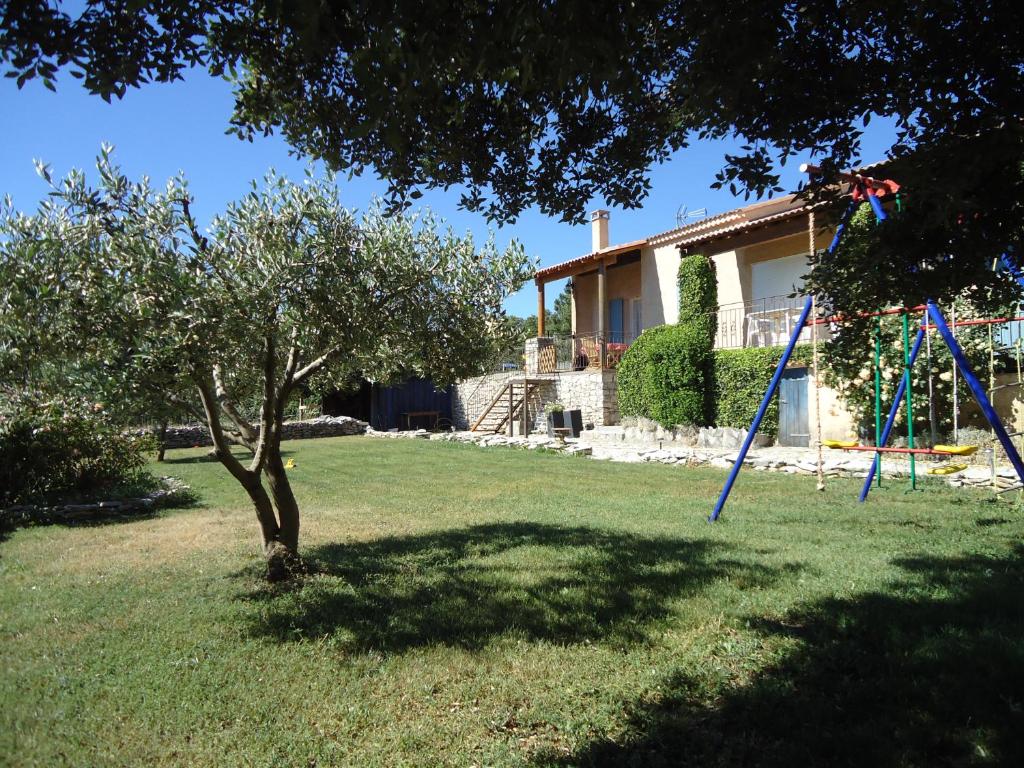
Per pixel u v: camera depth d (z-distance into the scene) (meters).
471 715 2.95
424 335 4.90
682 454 12.52
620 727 2.82
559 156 3.77
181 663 3.48
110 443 9.20
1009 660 3.13
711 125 3.39
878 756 2.46
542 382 20.06
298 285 3.98
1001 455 9.66
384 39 2.04
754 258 16.94
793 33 2.82
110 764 2.58
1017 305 3.92
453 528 6.88
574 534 6.34
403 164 3.51
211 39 2.89
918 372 10.73
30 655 3.62
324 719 2.93
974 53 2.67
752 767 2.48
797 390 13.70
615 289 21.69
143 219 3.75
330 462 13.80
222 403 5.05
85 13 2.30
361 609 4.29
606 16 2.20
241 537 6.62
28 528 7.42
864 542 5.73
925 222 2.88
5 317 3.29
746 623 3.86
